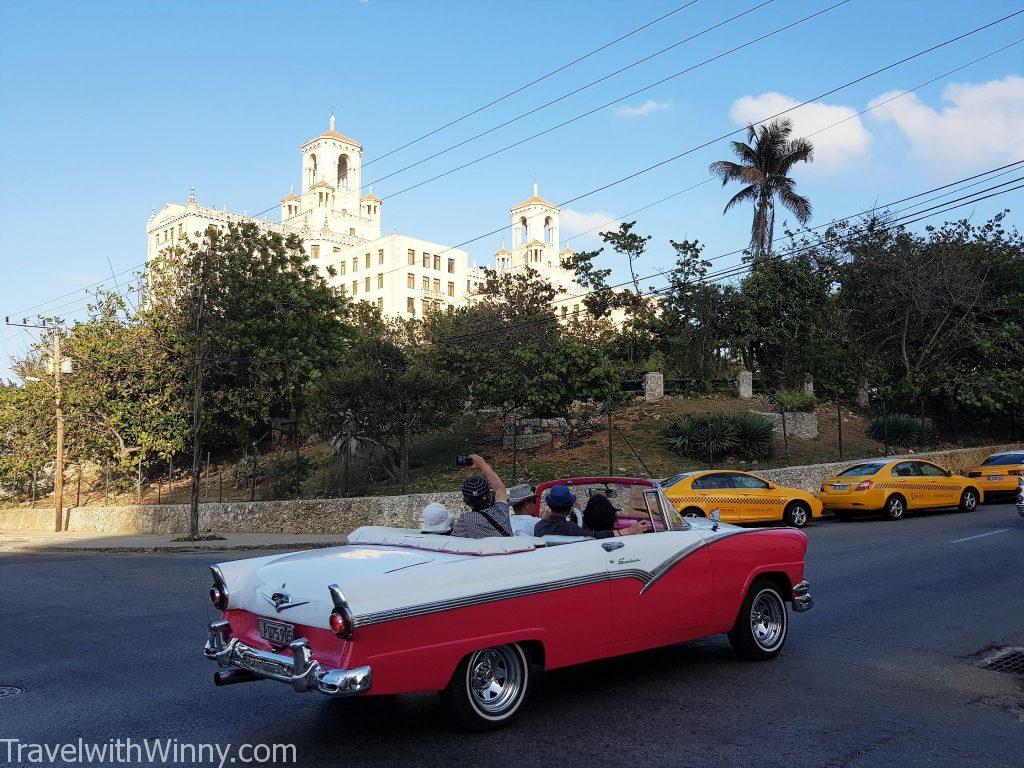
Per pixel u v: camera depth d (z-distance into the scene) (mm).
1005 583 10195
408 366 28266
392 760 4668
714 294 35375
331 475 25953
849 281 35562
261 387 34844
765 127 44719
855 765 4555
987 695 5898
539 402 25109
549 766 4535
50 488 39156
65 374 32500
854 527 17719
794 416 29281
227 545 20203
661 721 5320
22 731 5398
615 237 34156
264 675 4945
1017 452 22562
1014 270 34000
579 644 5512
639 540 6051
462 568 4992
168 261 34938
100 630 9000
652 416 30094
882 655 7012
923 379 31641
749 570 6742
